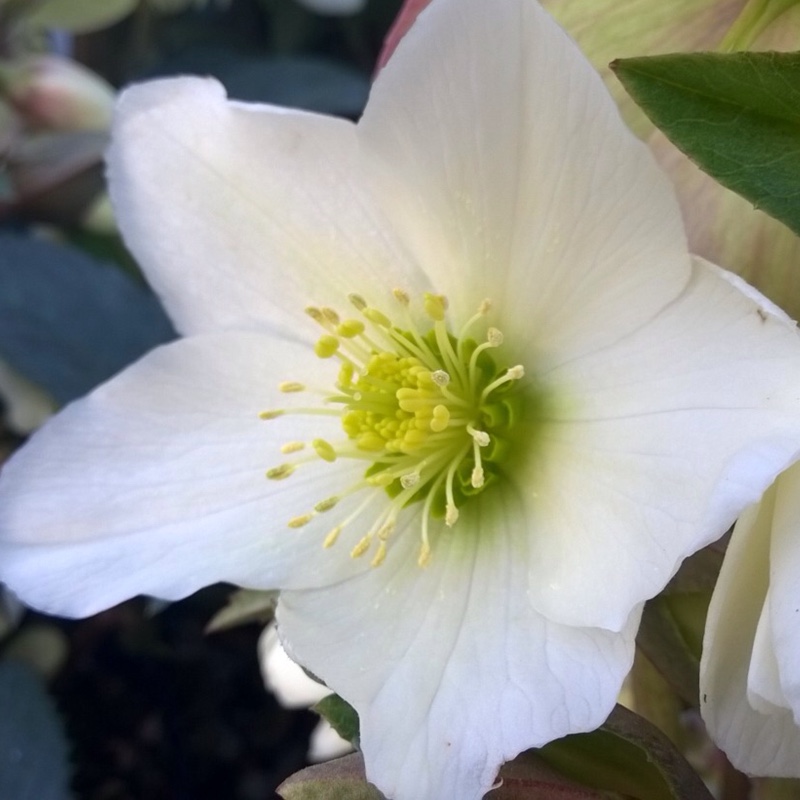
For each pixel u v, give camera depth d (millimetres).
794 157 92
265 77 236
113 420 124
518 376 111
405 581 113
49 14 215
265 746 243
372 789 98
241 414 125
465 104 101
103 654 247
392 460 119
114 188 124
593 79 91
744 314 93
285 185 119
